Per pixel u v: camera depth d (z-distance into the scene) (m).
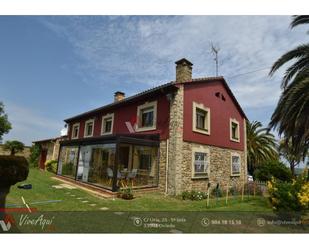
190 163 9.70
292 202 5.44
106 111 14.32
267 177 15.45
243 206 7.39
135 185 9.77
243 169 13.90
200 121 11.17
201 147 10.49
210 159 11.02
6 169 2.67
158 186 9.44
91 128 16.30
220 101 12.65
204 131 10.88
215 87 12.39
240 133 14.30
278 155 20.34
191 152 9.86
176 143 9.12
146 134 9.77
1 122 21.45
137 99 11.52
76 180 11.23
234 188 12.24
